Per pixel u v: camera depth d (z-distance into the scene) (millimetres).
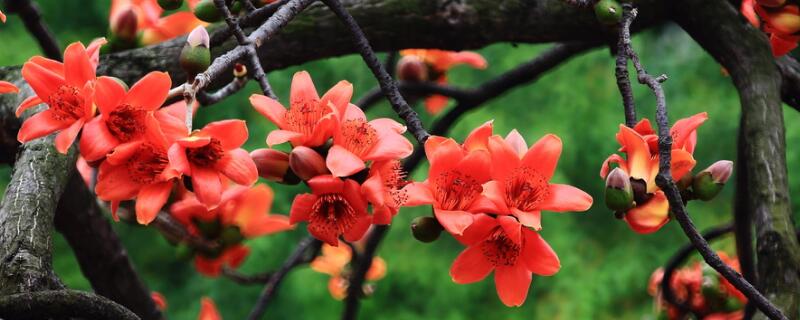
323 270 3053
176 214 2652
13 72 2326
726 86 8305
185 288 7969
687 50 8492
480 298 8297
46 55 2645
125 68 2393
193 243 2676
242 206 2691
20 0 2539
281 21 1866
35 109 2242
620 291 8188
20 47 7395
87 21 7875
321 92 7242
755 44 2367
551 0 2457
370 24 2447
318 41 2443
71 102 1782
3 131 2262
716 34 2400
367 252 2877
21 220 1842
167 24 2490
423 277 8133
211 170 1732
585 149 8227
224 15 1814
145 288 2783
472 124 7980
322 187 1752
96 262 2707
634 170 1943
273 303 7852
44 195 1902
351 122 1769
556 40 2506
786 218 2068
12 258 1777
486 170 1799
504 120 8070
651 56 8461
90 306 1646
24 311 1628
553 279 8195
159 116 1722
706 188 2000
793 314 1954
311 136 1769
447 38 2480
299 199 1767
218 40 1928
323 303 7816
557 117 8227
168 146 1706
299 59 2457
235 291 7816
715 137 8086
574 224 8461
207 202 1717
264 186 2695
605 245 8445
